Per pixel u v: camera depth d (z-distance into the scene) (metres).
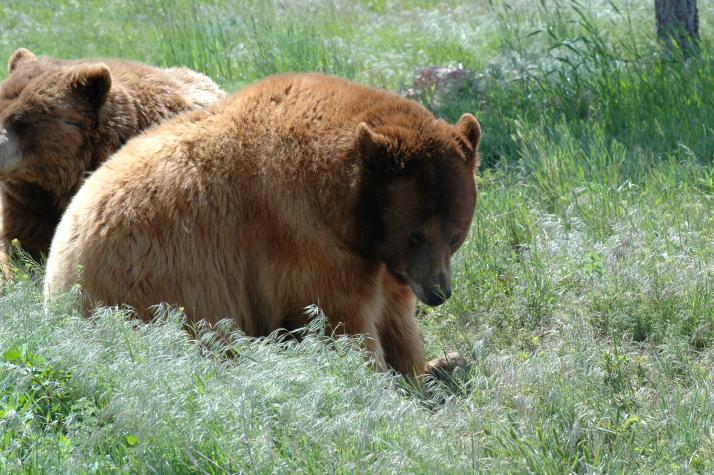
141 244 10.98
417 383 11.41
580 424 9.49
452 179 11.06
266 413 8.98
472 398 10.37
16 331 9.84
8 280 13.55
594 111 19.91
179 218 11.05
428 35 29.34
